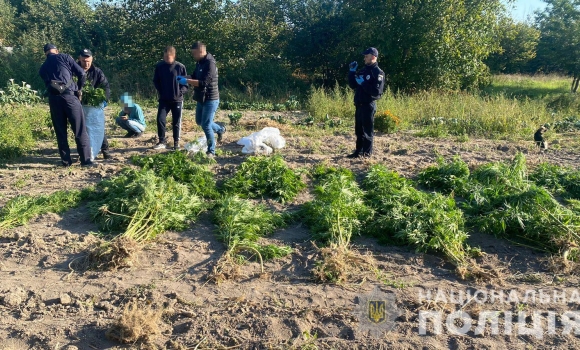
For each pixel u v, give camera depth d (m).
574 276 4.56
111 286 4.29
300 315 3.89
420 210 5.29
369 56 7.77
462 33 20.23
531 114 13.23
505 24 23.75
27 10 29.66
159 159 7.14
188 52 20.69
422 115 13.73
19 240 5.04
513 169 6.64
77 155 8.52
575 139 10.96
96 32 23.45
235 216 5.18
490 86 26.11
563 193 6.59
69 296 4.12
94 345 3.56
